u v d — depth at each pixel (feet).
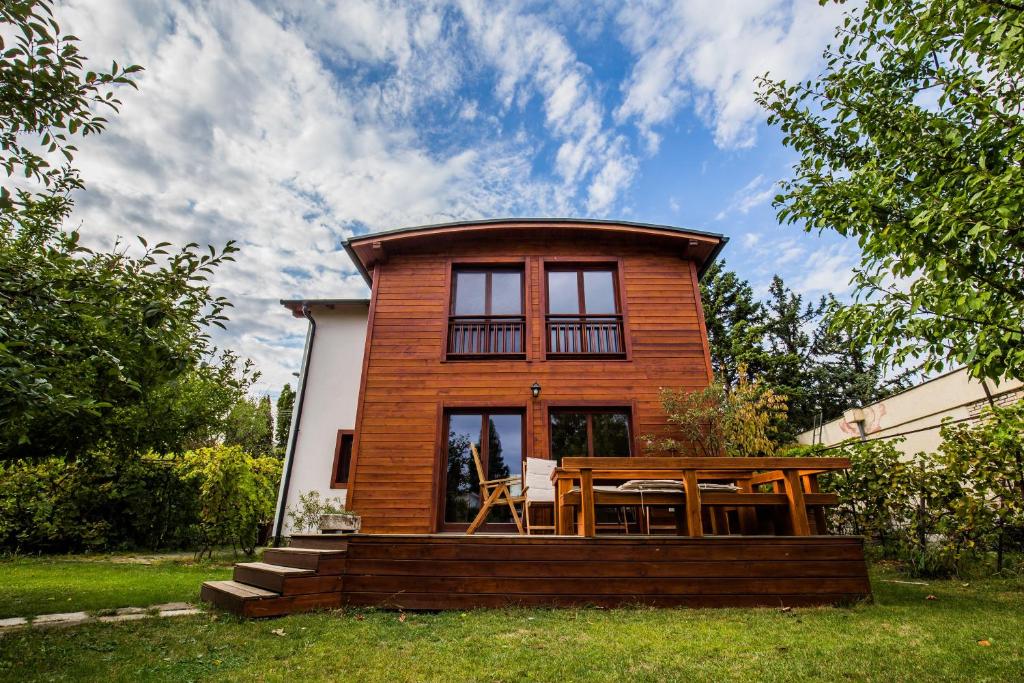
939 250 10.78
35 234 12.41
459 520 24.12
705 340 26.63
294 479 32.76
